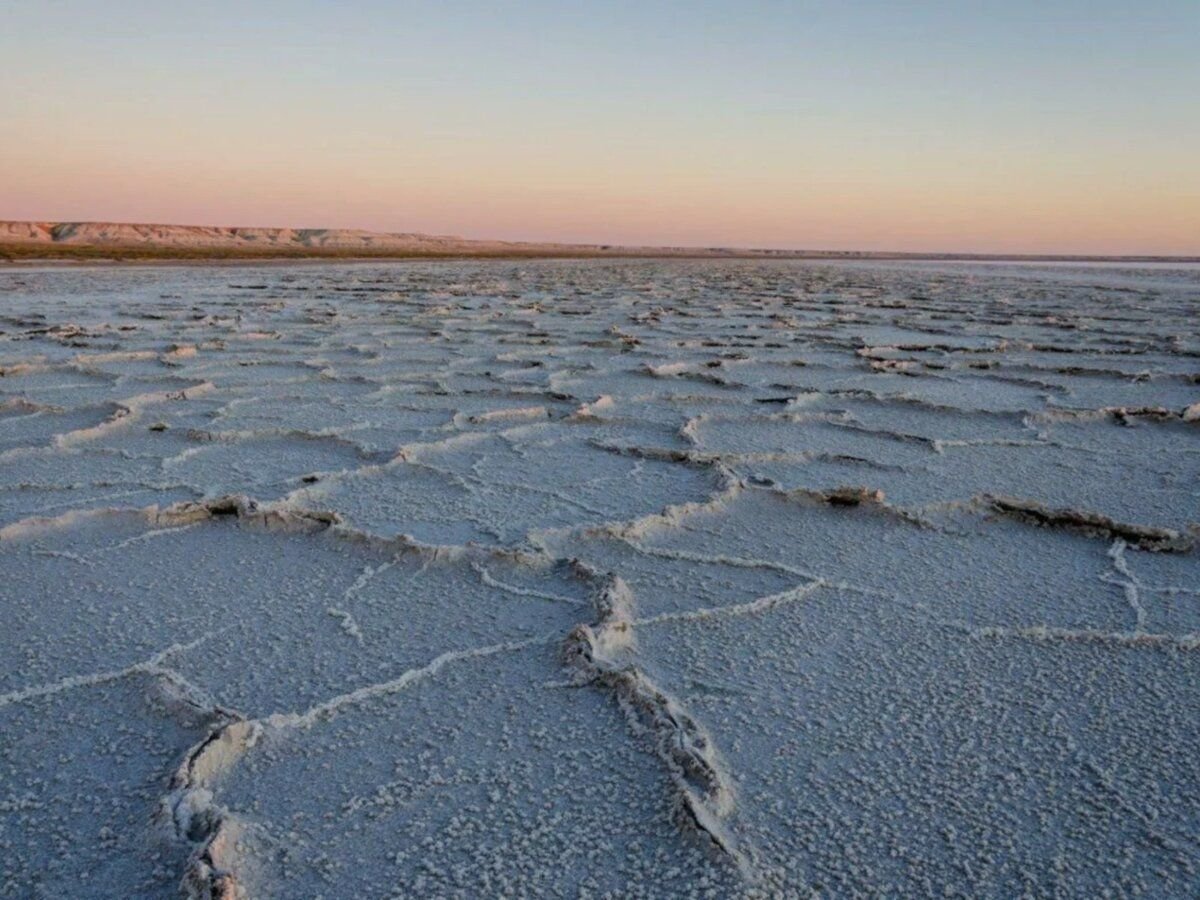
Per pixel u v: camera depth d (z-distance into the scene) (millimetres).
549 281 19078
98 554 2801
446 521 3152
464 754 1773
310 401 5262
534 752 1784
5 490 3420
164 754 1769
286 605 2451
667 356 7320
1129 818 1587
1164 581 2662
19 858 1466
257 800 1627
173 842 1491
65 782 1676
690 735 1796
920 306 12828
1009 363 6922
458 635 2285
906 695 2008
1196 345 8008
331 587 2574
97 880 1419
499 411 4902
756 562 2793
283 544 2910
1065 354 7504
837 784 1683
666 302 13133
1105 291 17156
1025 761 1755
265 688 2014
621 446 4203
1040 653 2205
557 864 1467
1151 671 2117
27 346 7344
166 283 16453
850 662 2162
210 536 2973
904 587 2615
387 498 3424
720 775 1674
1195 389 5906
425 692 2006
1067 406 5270
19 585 2555
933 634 2311
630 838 1533
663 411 5070
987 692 2020
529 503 3375
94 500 3312
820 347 7926
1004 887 1421
